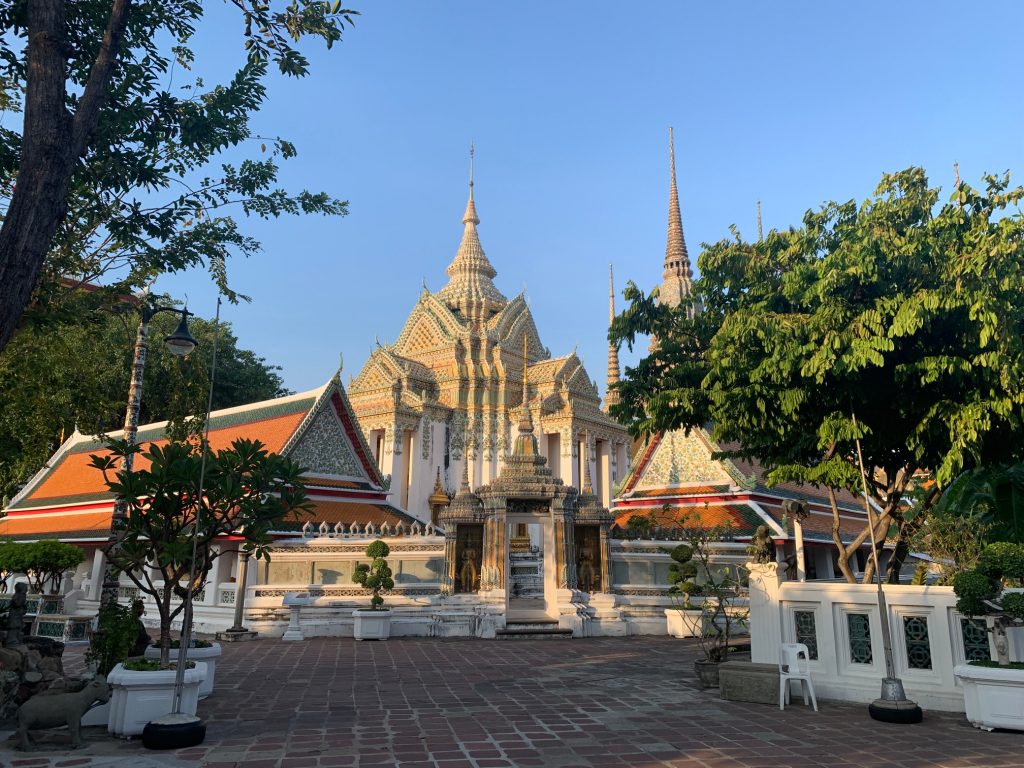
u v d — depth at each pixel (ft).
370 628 68.85
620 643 66.18
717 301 50.34
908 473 45.27
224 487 31.89
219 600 77.05
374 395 150.20
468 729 29.71
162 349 118.42
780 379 39.32
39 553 74.64
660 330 52.31
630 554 80.12
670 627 72.33
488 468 151.64
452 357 157.28
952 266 35.68
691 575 70.59
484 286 182.70
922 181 42.24
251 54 36.17
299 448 92.12
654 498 101.24
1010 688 29.19
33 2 27.73
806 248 43.98
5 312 25.17
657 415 47.52
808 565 97.66
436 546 78.33
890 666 32.63
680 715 32.73
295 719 31.68
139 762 24.54
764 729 29.81
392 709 34.06
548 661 52.80
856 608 36.60
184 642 28.91
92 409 47.73
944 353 37.70
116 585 42.42
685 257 228.22
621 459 171.12
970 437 35.04
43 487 111.34
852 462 45.73
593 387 165.99
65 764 24.50
